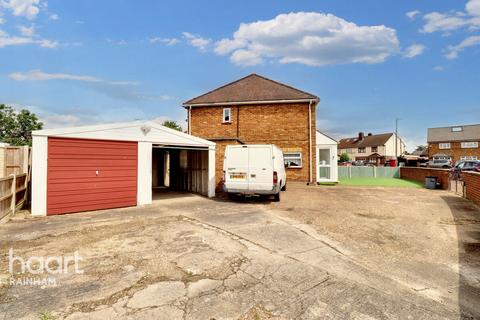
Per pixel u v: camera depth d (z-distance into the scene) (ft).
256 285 12.41
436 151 169.99
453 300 11.54
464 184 41.45
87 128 30.19
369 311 10.48
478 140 156.76
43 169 27.30
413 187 56.18
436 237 20.44
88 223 23.88
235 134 65.92
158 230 21.49
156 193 46.83
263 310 10.42
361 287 12.44
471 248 18.10
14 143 65.87
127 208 31.76
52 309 10.23
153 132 35.60
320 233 21.15
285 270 14.11
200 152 46.57
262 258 15.71
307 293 11.78
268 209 30.91
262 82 72.95
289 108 63.16
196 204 34.58
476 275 14.06
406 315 10.26
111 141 31.96
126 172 33.06
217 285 12.34
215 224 23.56
